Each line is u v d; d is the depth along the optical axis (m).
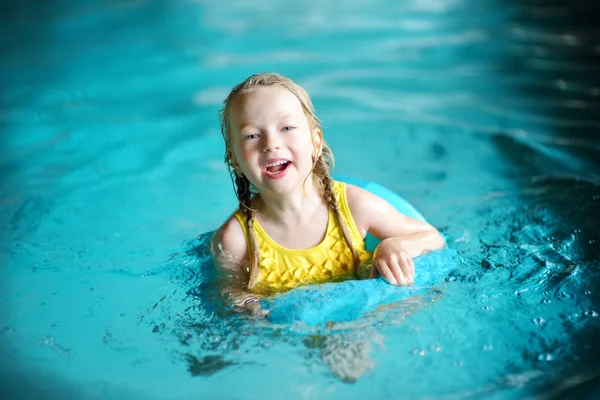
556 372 1.95
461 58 5.95
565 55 5.80
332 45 6.51
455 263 2.54
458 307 2.23
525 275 2.44
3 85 5.73
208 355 2.09
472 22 7.09
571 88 5.01
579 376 1.94
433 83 5.35
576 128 4.24
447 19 7.25
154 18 7.80
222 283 2.52
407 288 2.32
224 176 3.88
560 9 7.23
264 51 6.43
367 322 2.15
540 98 4.86
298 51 6.38
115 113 4.98
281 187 2.35
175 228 3.24
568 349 2.03
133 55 6.45
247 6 8.23
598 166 3.62
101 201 3.58
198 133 4.54
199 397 1.93
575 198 3.22
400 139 4.30
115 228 3.24
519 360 2.00
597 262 2.54
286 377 1.97
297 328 2.13
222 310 2.32
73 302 2.51
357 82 5.44
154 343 2.19
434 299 2.28
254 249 2.56
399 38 6.67
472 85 5.25
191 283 2.58
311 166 2.47
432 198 3.43
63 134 4.61
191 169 3.99
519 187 3.46
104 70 6.02
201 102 5.13
